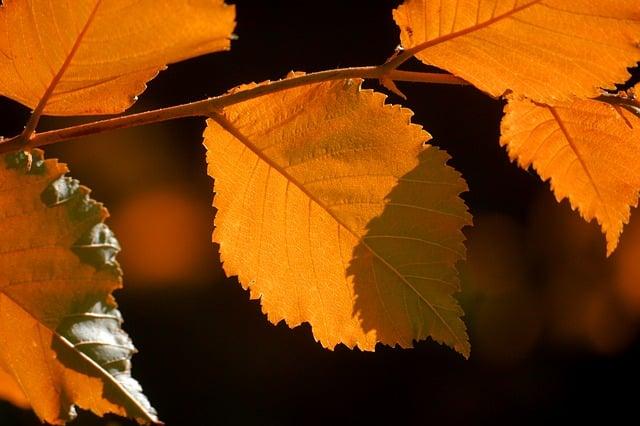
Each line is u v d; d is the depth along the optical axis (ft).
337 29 4.23
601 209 1.91
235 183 1.87
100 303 1.80
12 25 1.77
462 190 1.86
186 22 1.74
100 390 1.79
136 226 4.01
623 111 1.87
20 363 1.80
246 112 1.85
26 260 1.80
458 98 4.05
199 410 4.21
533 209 4.31
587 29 1.79
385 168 1.86
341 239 1.88
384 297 1.88
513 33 1.80
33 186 1.80
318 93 1.85
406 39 1.81
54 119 3.81
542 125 1.90
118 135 3.96
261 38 4.21
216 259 4.18
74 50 1.77
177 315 4.18
